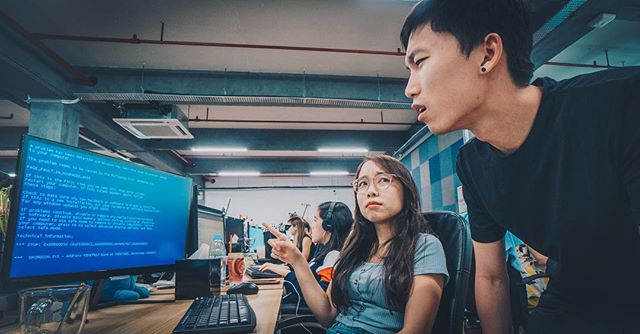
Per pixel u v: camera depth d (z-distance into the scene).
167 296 1.29
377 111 6.29
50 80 3.95
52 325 0.63
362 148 7.25
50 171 0.81
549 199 0.66
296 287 1.78
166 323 0.83
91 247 0.92
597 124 0.57
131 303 1.14
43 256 0.78
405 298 0.99
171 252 1.24
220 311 0.86
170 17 3.37
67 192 0.85
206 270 1.22
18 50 3.48
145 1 3.16
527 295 1.92
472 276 1.72
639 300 0.65
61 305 0.65
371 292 1.08
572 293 0.75
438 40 0.57
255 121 6.56
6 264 0.70
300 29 3.59
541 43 2.95
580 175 0.60
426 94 0.58
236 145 6.98
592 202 0.60
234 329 0.71
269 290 1.43
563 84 0.63
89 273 0.90
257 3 3.19
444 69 0.56
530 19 0.60
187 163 8.91
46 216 0.79
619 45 3.61
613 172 0.57
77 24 3.45
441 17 0.56
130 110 4.78
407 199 1.14
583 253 0.67
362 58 4.26
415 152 6.89
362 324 1.06
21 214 0.73
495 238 0.92
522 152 0.65
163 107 4.79
